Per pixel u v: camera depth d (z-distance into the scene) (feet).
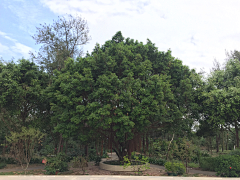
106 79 45.93
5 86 54.60
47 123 67.31
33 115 66.33
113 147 62.95
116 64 51.29
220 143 113.70
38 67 66.08
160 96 46.62
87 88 47.60
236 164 45.65
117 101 46.47
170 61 56.90
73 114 47.09
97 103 45.85
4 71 56.59
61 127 49.19
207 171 53.78
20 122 65.62
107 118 45.39
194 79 57.72
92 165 68.39
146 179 40.29
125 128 45.83
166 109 51.52
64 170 52.54
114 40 63.62
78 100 46.75
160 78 49.24
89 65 52.01
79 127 50.01
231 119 56.29
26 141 51.75
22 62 60.80
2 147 84.38
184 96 54.54
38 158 75.46
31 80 59.88
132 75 48.37
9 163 68.03
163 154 82.64
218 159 48.44
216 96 52.95
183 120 54.49
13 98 54.65
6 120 67.36
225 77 63.72
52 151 82.64
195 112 57.88
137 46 56.49
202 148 110.73
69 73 50.42
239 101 51.39
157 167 62.90
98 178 40.81
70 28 80.28
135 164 57.77
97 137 58.75
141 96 46.93
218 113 53.57
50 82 65.62
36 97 60.75
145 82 49.88
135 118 46.85
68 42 79.82
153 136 87.40
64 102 48.14
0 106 58.75
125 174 49.26
